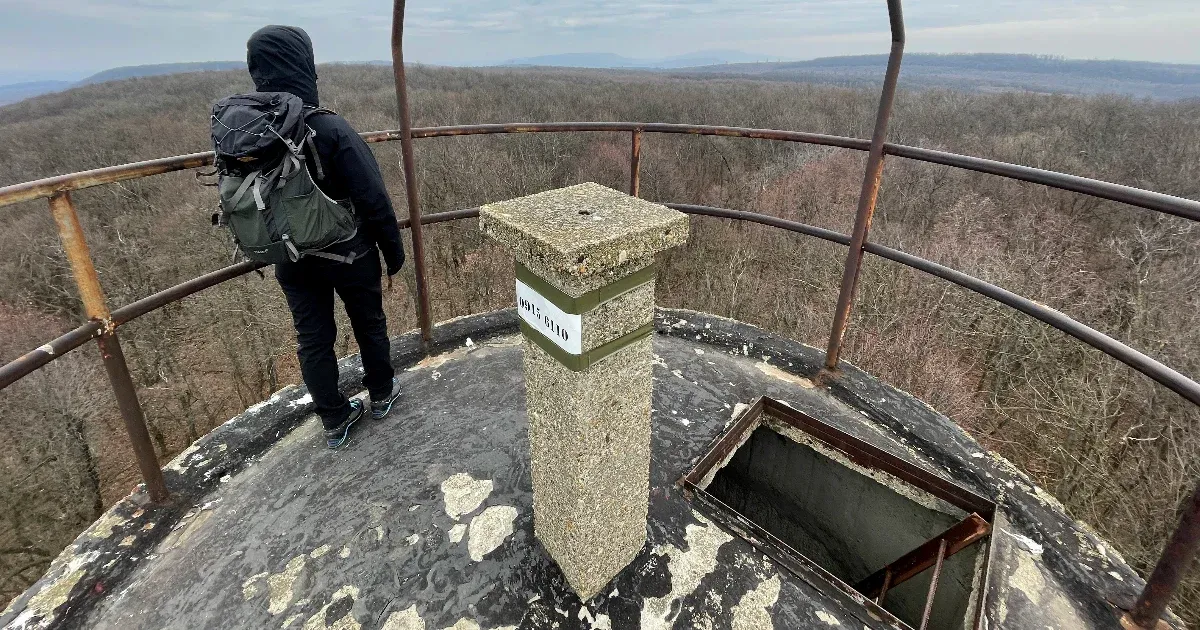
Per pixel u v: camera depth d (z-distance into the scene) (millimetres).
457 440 2385
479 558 1886
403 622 1703
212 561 1898
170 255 12711
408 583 1812
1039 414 10547
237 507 2096
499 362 2912
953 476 2309
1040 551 2008
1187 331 9117
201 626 1708
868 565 2816
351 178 1908
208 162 2127
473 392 2682
